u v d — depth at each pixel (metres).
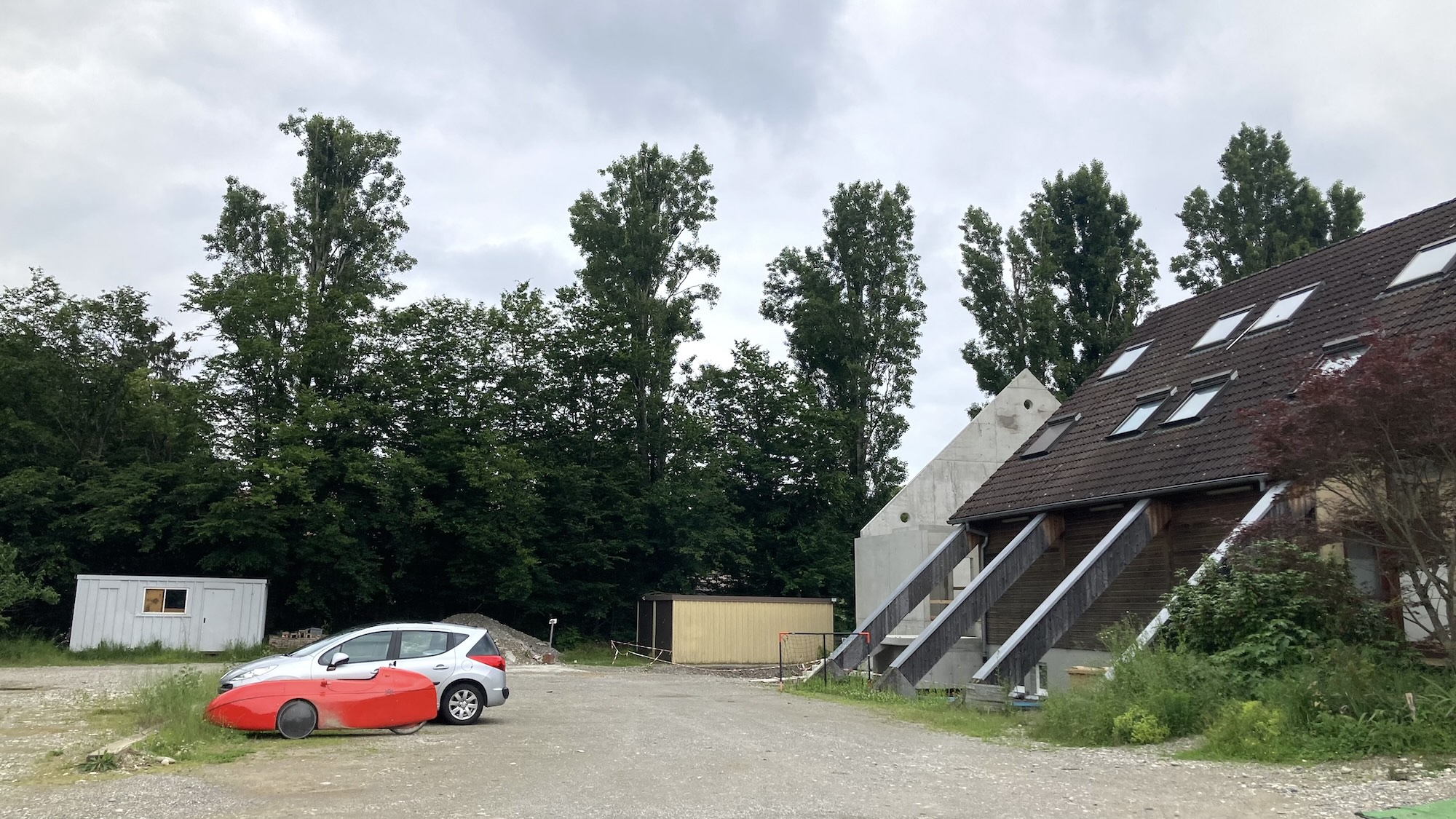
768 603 34.94
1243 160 42.06
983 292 44.28
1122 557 17.06
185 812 7.50
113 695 17.00
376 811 7.52
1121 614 18.70
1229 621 12.25
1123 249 44.41
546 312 40.44
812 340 46.84
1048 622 16.09
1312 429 10.13
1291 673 10.70
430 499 36.59
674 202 42.47
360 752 10.84
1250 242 41.19
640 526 40.00
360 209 39.66
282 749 11.06
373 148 40.03
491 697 14.14
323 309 36.09
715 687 21.73
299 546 33.25
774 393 45.44
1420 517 9.68
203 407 34.31
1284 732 9.74
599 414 40.84
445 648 14.17
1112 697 11.73
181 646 29.08
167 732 11.21
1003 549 21.22
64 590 32.31
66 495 32.94
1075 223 45.00
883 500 46.22
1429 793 7.49
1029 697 15.05
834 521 45.53
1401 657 10.72
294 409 34.47
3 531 31.80
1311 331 17.86
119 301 36.69
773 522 44.19
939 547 23.31
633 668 31.23
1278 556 11.92
